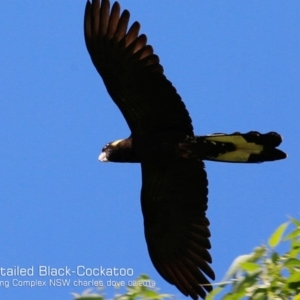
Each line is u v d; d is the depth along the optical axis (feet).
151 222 47.39
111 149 44.29
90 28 41.06
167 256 47.14
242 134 41.57
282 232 27.73
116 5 40.78
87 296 27.25
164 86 41.73
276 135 41.52
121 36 40.91
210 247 46.19
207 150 42.88
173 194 46.37
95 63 41.81
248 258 27.58
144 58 41.14
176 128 43.19
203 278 46.06
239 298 27.07
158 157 43.78
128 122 43.70
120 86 42.27
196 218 46.50
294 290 26.84
